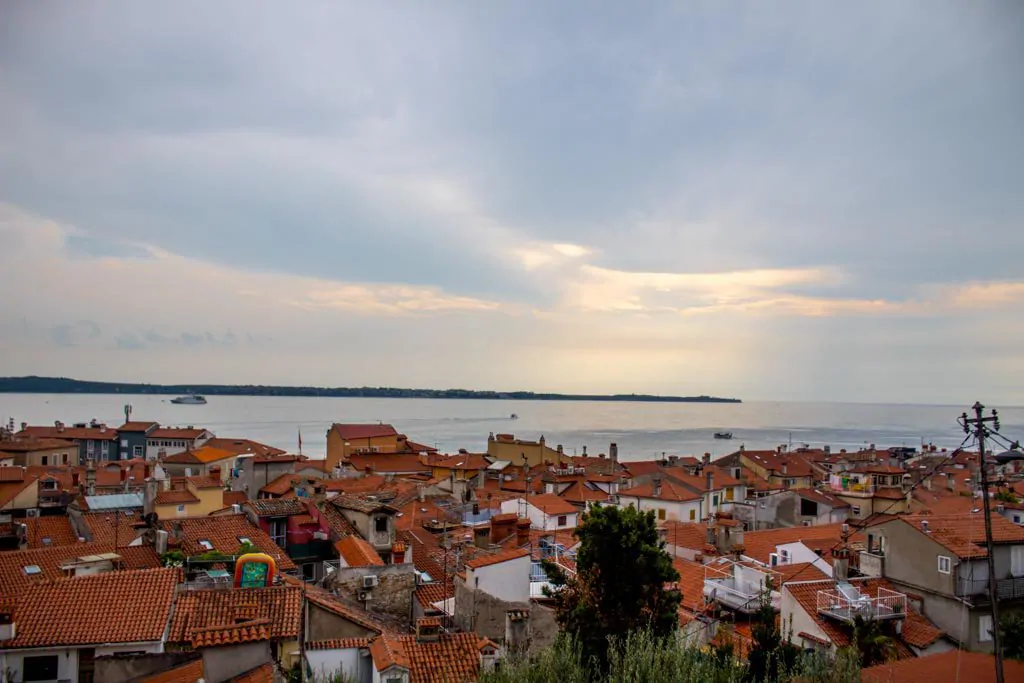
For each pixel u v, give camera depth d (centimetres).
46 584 3669
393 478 11825
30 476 9238
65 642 3325
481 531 7388
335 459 17088
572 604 3650
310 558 5941
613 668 2658
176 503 7438
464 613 4391
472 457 15075
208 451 14050
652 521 3684
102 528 6662
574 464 15000
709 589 5078
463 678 3431
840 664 2755
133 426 18500
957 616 4316
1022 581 4444
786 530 7962
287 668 3500
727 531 7219
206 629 3334
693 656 2669
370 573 4722
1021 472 11856
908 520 4738
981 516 4966
